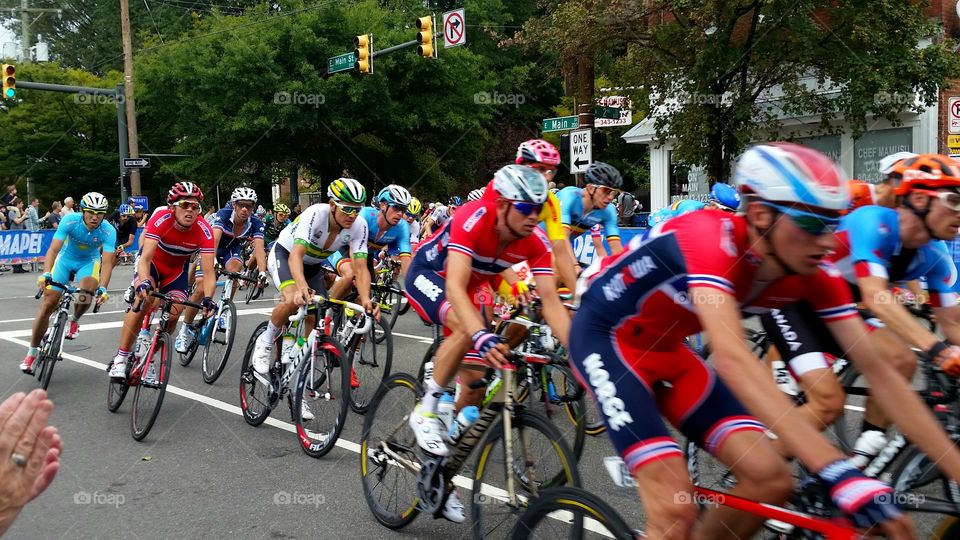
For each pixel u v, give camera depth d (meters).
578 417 3.80
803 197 1.80
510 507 2.74
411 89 23.56
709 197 5.77
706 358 4.25
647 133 18.38
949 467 2.01
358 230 5.34
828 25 11.61
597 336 2.27
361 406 5.47
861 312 3.29
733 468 2.08
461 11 12.68
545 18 13.84
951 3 13.47
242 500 3.77
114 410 5.49
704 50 11.77
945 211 2.82
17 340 8.83
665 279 2.07
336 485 3.98
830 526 1.86
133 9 36.03
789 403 1.81
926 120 13.12
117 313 10.96
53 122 28.81
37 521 3.54
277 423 5.27
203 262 5.65
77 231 6.30
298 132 22.70
